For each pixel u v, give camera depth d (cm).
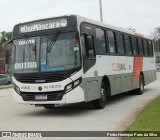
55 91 1302
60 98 1295
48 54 1330
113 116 1291
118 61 1730
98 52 1484
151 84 3027
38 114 1425
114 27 1730
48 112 1474
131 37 1986
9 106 1762
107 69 1573
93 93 1411
